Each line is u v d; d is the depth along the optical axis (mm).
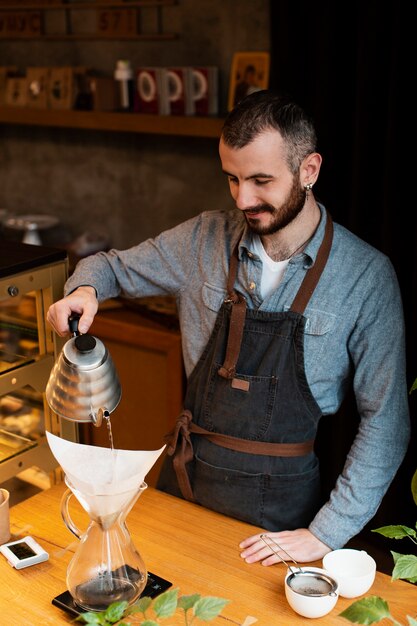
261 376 1912
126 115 3469
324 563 1682
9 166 4328
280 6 2854
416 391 2729
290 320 1881
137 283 2166
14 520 1871
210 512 1938
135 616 1527
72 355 1583
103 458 1460
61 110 3697
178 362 3223
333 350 1887
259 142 1708
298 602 1539
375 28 2602
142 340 3301
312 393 1923
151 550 1764
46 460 2041
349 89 2822
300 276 1890
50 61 3979
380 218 2826
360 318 1869
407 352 2748
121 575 1526
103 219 4066
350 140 2877
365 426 1874
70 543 1788
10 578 1666
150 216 3906
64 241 4223
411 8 2508
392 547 3043
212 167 3646
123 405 3480
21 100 3908
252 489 1954
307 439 1962
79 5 3738
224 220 2053
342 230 1944
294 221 1859
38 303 2010
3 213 4176
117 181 3963
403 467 2834
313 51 2848
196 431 2021
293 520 1975
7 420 2057
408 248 2729
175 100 3385
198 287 2059
